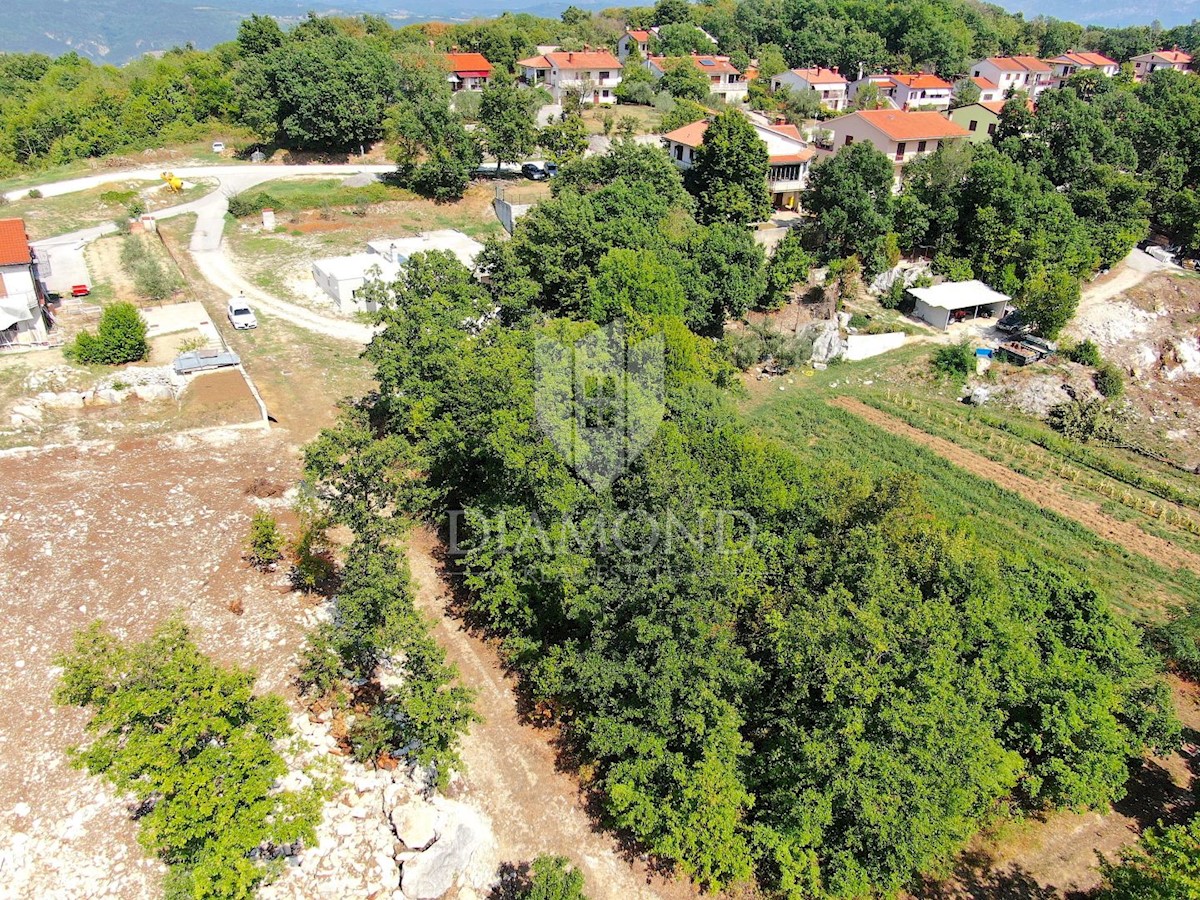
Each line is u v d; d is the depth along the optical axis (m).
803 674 28.03
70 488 40.06
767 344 67.12
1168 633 39.47
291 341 58.78
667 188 72.69
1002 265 77.69
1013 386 64.75
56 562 35.44
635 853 29.47
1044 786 32.12
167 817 21.50
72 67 136.50
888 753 26.08
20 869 24.94
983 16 172.00
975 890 29.52
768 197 79.69
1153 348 70.81
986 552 34.75
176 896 22.22
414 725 28.77
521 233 60.50
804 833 26.55
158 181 86.44
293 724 30.34
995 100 132.00
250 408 48.78
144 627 33.12
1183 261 87.69
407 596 31.08
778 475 36.38
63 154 95.81
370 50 100.06
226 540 38.31
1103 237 81.25
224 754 22.53
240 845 22.33
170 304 61.81
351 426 33.72
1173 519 50.16
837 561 32.09
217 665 31.81
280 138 97.56
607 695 30.52
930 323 74.06
